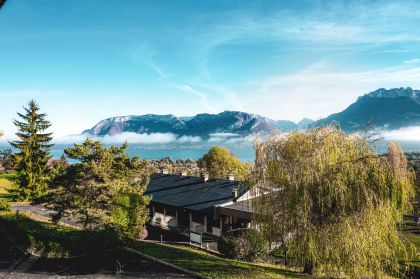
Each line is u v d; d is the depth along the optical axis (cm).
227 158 6384
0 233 2542
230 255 2298
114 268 1877
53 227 2389
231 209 2800
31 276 1727
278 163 1872
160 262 1973
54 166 4450
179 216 3422
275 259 2369
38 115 4409
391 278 1792
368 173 1667
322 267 1709
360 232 1588
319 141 1823
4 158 5988
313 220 1703
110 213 2298
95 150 2361
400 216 1712
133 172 2975
